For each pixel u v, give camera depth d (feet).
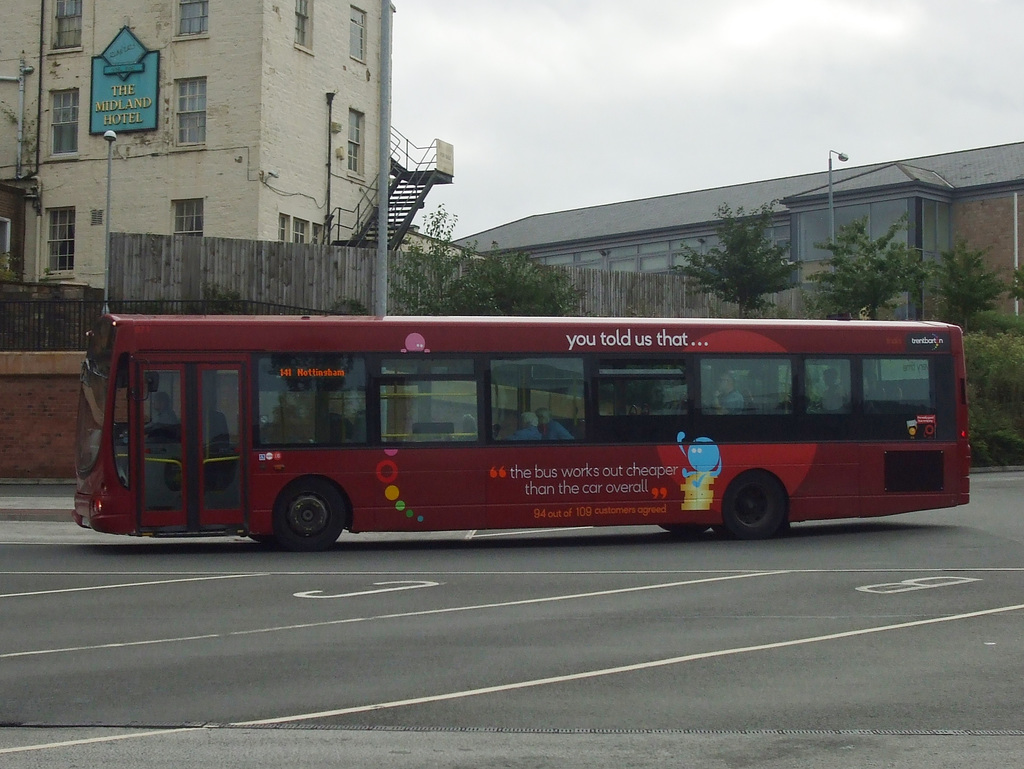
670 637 32.83
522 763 21.27
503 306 93.40
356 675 28.27
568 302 96.12
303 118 120.57
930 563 48.49
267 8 115.14
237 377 53.31
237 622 35.29
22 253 120.57
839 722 24.08
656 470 56.34
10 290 97.86
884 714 24.70
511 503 54.95
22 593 41.06
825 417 58.29
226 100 115.14
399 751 22.07
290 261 98.48
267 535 56.70
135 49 118.01
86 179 119.34
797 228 183.93
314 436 53.67
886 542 56.13
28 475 87.30
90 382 54.08
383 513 53.98
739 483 57.21
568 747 22.31
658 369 56.85
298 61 119.75
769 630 33.88
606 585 42.57
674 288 119.34
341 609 37.55
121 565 49.01
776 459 57.52
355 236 123.75
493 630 33.88
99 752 22.03
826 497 57.93
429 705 25.50
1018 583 42.78
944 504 59.31
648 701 25.81
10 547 56.54
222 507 52.75
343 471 53.67
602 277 112.57
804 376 58.29
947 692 26.58
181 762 21.38
